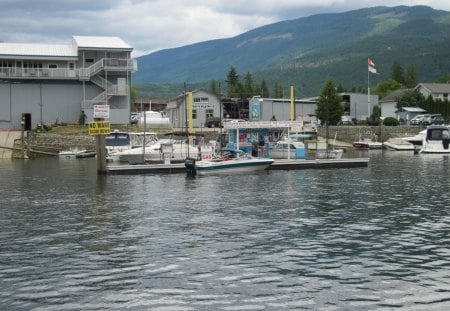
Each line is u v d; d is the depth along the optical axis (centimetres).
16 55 8281
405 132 10438
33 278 1670
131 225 2462
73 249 2020
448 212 2755
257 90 16150
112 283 1622
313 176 4622
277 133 6044
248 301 1477
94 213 2792
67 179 4475
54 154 7362
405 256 1905
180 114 10831
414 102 13275
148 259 1875
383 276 1680
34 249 2023
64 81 8475
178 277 1675
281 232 2291
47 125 8131
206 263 1822
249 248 2022
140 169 4897
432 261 1841
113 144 6844
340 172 4994
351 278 1661
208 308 1431
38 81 8375
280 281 1636
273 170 5172
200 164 4834
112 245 2078
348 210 2831
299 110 11394
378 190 3638
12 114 8300
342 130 10119
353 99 13250
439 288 1568
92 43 8644
